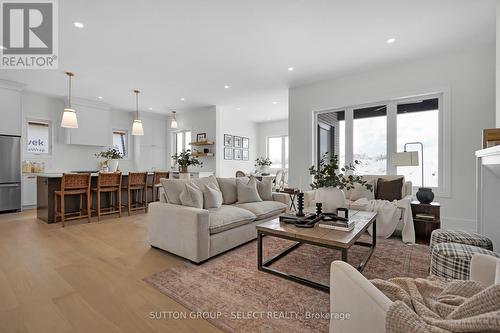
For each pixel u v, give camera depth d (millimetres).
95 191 4469
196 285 2027
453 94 3711
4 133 4848
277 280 2121
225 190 3615
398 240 3201
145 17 2762
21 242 3121
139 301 1798
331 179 2752
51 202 4148
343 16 2775
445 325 734
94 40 3258
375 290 897
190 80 4844
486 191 1992
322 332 1475
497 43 2490
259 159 8336
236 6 2588
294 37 3227
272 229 2207
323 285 1979
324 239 1913
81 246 2984
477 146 3561
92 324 1541
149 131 7926
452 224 3730
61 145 6203
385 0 2510
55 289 1961
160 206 2820
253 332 1476
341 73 4504
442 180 3879
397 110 4309
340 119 4906
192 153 7148
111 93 5727
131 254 2729
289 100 5395
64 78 4688
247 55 3750
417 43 3406
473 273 1225
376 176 3980
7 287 1989
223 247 2719
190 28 3000
